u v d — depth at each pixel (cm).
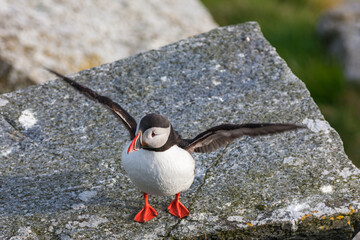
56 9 1423
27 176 870
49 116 998
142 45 1462
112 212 796
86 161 895
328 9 2000
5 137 951
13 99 1039
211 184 834
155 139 670
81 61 1340
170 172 689
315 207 774
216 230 756
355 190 800
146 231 763
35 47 1304
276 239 773
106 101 748
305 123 932
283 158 869
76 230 766
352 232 779
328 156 866
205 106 991
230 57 1102
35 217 788
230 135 710
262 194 805
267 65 1074
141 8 1595
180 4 1697
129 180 855
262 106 977
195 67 1087
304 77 1666
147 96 1027
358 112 1570
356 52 1739
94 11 1491
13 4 1371
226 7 2023
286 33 1906
